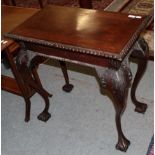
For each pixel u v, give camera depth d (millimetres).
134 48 1208
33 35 1201
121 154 1316
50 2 2789
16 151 1455
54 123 1569
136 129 1421
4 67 2076
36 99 1767
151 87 1657
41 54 1263
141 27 1120
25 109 1700
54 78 1913
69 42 1107
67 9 1357
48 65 2043
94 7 2539
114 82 1077
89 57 1104
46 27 1239
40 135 1517
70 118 1579
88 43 1079
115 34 1099
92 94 1710
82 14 1285
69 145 1425
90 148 1382
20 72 1390
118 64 1043
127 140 1337
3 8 1725
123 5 2494
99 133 1448
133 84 1418
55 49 1185
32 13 1604
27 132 1553
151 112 1496
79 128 1505
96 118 1541
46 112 1596
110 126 1472
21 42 1270
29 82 1438
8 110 1731
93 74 1860
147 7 2375
